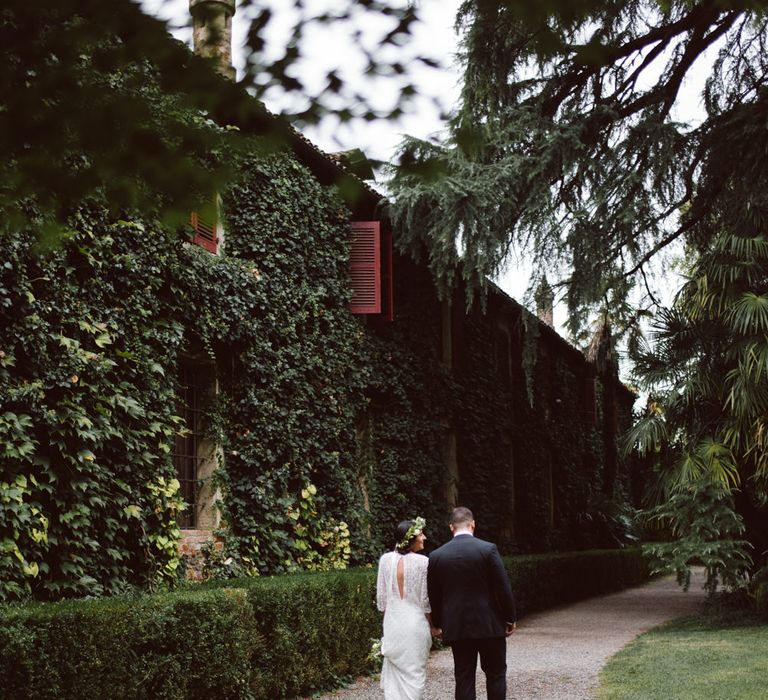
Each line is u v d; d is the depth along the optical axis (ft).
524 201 40.88
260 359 35.86
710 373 44.52
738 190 40.52
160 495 29.04
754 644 35.76
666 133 38.52
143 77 7.80
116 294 27.94
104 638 19.40
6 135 7.79
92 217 26.86
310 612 29.04
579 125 39.17
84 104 7.61
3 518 22.77
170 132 8.04
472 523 22.57
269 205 37.50
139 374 28.48
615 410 93.86
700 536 43.86
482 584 21.45
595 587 71.36
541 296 43.14
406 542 24.30
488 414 60.13
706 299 43.16
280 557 35.63
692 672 29.63
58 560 24.79
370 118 7.61
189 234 14.25
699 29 38.32
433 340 52.44
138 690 20.45
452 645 21.65
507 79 38.24
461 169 39.55
